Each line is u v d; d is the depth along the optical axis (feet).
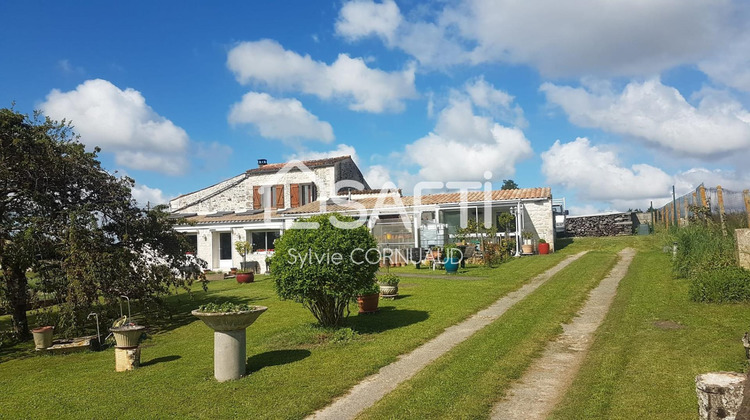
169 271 45.98
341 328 31.76
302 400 19.20
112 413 19.25
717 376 13.35
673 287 36.78
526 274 53.98
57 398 22.04
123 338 26.68
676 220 71.05
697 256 39.58
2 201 39.58
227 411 18.57
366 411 17.58
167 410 19.13
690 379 17.74
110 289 39.24
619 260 59.88
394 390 19.69
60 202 42.06
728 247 37.50
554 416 15.99
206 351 30.27
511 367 21.62
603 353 22.29
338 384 20.97
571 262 61.82
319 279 30.42
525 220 80.43
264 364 25.07
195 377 23.63
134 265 43.75
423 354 25.49
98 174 43.39
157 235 46.70
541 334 27.25
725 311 27.53
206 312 22.50
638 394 16.84
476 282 50.78
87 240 38.50
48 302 40.96
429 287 49.42
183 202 106.93
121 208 43.98
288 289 31.01
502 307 37.47
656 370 19.02
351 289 31.01
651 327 25.94
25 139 38.86
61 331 39.63
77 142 42.50
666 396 16.42
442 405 17.56
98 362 30.68
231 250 87.51
